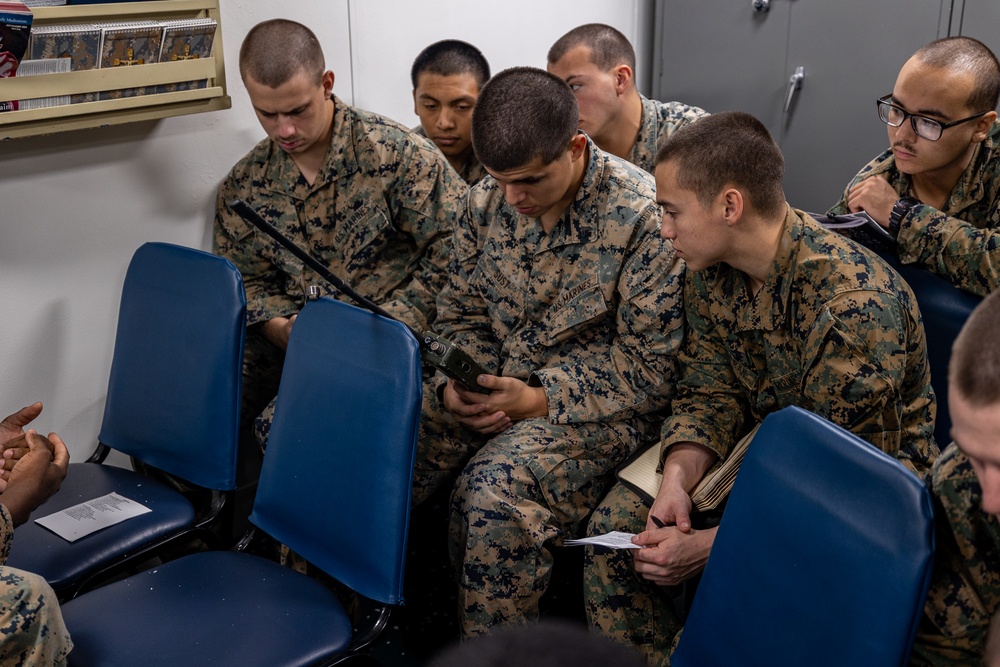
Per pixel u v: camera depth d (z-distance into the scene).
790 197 3.93
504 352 2.14
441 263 2.41
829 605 1.11
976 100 1.88
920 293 1.72
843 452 1.13
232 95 2.51
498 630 0.43
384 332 1.57
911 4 3.43
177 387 1.99
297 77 2.21
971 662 1.09
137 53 2.14
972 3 3.32
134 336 2.08
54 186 2.18
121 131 2.28
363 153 2.39
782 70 3.77
